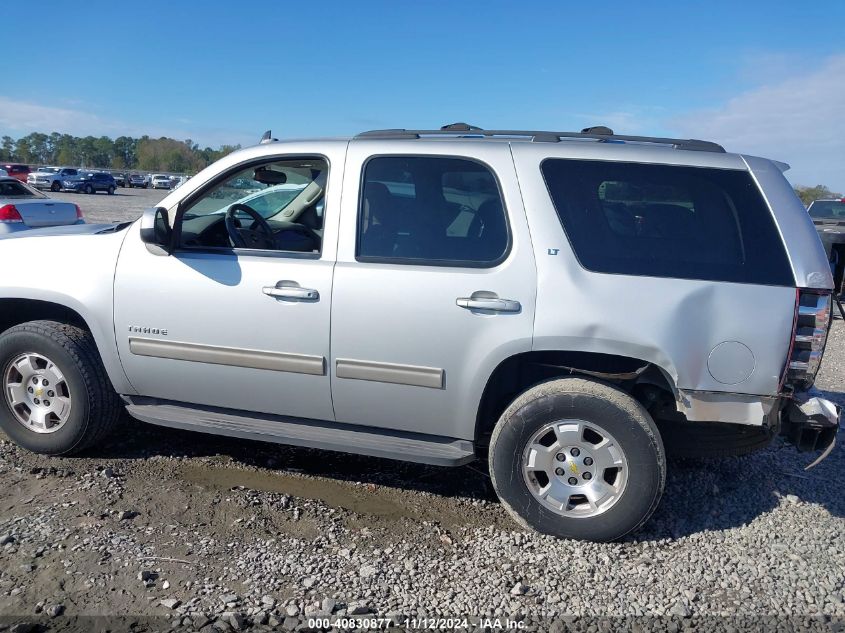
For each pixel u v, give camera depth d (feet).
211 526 12.12
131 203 128.57
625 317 11.39
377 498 13.57
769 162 12.07
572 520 11.84
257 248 14.19
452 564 11.24
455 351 11.98
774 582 10.85
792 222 11.48
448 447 12.63
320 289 12.48
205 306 13.10
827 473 14.85
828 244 41.86
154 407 14.16
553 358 12.44
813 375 11.41
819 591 10.61
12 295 14.12
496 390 12.73
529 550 11.70
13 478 13.53
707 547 11.87
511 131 13.06
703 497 13.67
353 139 13.21
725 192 11.71
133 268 13.51
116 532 11.69
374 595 10.32
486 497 13.80
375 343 12.30
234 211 14.51
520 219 11.95
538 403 11.73
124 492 13.16
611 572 11.08
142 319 13.48
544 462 11.94
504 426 11.94
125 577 10.50
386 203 12.62
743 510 13.15
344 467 14.90
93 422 14.11
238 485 13.78
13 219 38.24
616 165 12.02
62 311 15.03
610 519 11.66
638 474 11.49
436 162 12.53
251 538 11.81
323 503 13.24
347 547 11.66
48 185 159.02
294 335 12.68
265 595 10.21
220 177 13.50
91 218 85.25
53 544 11.23
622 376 11.91
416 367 12.19
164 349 13.46
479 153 12.36
